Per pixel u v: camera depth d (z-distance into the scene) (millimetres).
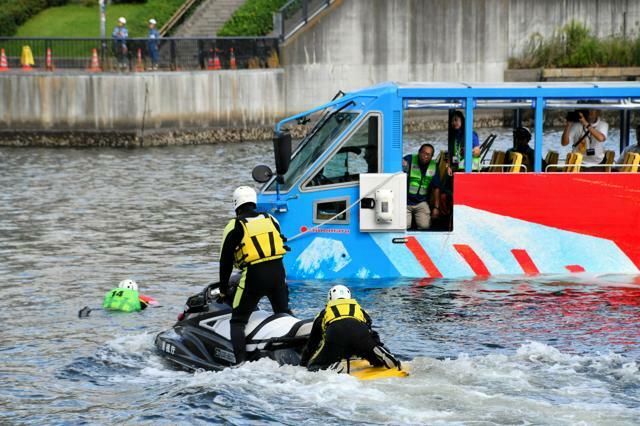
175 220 38000
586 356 19078
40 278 27859
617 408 15883
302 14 76875
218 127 72688
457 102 26344
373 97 25578
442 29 81312
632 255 26000
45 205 41938
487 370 17844
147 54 70750
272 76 75500
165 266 29453
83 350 20484
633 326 21344
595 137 27688
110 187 47562
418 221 26312
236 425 15703
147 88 69062
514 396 16484
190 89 71125
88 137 69250
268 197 25938
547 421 15289
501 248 25953
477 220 25875
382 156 25594
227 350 18578
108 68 70312
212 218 38469
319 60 77375
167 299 25156
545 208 25906
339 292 17797
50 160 59781
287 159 23531
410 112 52781
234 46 74562
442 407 15930
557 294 24125
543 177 25844
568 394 16609
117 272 28609
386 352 17484
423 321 21844
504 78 84188
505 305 23156
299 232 25922
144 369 19094
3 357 20109
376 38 79000
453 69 82125
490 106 26344
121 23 70875
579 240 25984
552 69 82125
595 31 88500
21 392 17938
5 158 60969
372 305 23219
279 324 18562
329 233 25844
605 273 26047
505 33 84250
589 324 21516
